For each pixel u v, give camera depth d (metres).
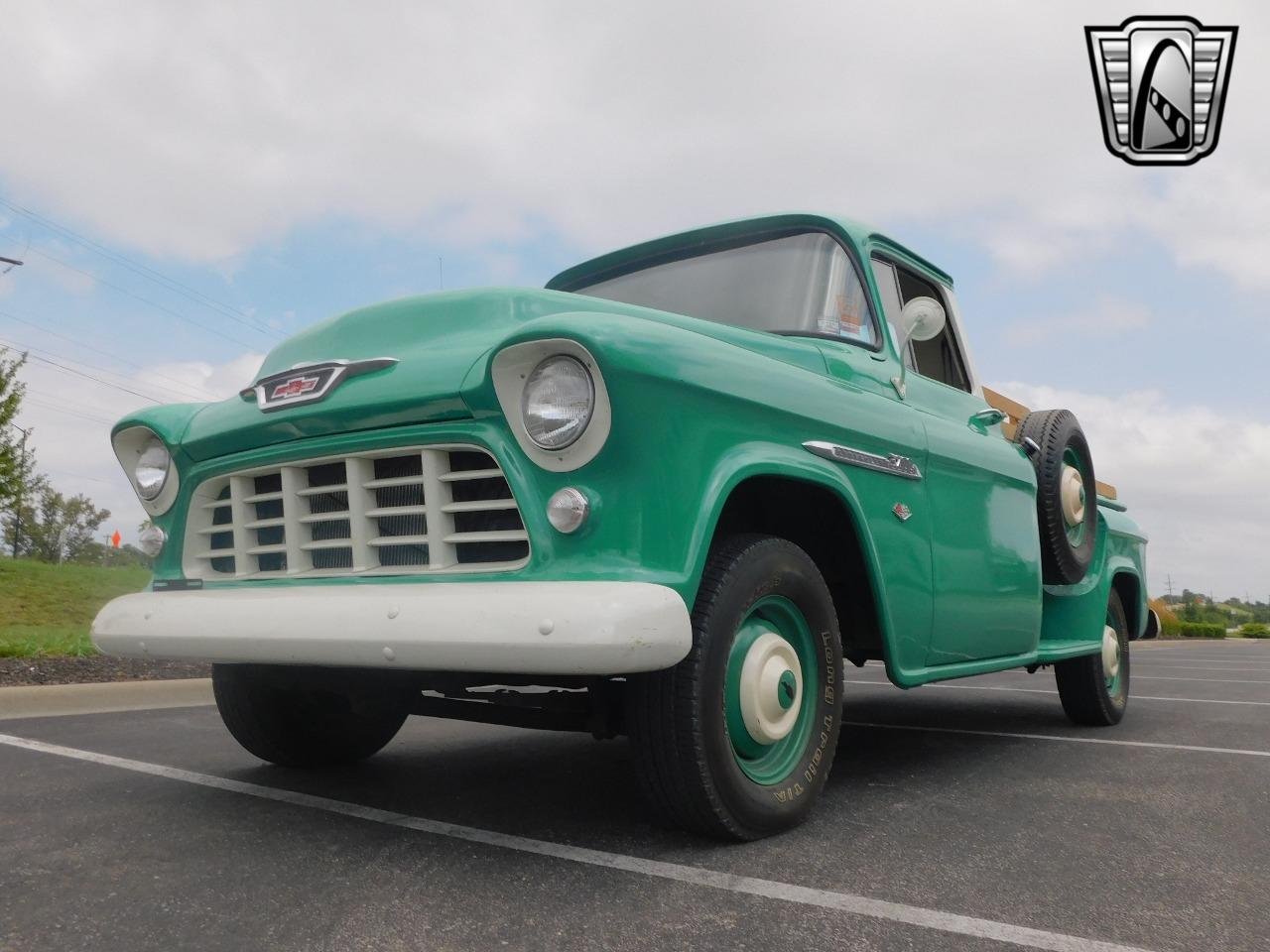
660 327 2.46
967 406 4.12
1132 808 3.13
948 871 2.39
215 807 2.98
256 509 2.98
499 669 2.14
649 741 2.45
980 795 3.31
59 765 3.68
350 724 3.63
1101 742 4.63
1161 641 34.03
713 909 2.08
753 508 3.06
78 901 2.11
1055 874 2.39
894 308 3.92
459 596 2.24
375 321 2.87
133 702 5.62
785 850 2.54
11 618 12.90
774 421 2.70
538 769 3.67
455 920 2.00
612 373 2.23
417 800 3.09
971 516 3.70
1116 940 1.95
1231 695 7.53
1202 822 2.95
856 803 3.15
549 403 2.30
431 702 3.19
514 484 2.37
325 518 2.75
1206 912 2.12
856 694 7.17
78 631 10.44
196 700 5.82
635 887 2.22
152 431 3.12
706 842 2.60
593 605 2.09
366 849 2.52
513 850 2.51
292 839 2.61
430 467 2.53
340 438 2.66
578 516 2.26
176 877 2.28
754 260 3.71
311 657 2.43
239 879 2.27
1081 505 4.71
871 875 2.35
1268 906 2.17
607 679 2.72
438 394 2.45
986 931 1.99
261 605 2.58
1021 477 4.19
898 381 3.58
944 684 8.22
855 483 2.99
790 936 1.94
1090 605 4.96
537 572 2.32
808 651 2.84
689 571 2.29
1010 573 3.96
